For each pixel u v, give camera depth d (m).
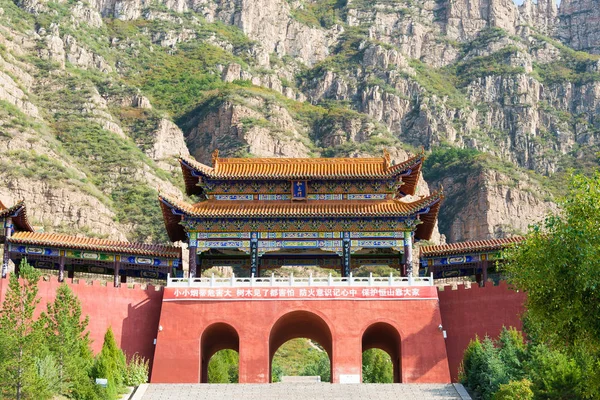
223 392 59.88
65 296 59.34
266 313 67.75
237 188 75.62
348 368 66.12
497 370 57.53
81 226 154.88
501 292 68.62
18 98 176.75
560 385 53.72
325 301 68.19
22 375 51.94
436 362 66.12
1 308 65.94
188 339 67.06
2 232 69.69
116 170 177.12
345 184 75.81
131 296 70.12
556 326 45.56
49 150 167.25
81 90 194.00
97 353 67.00
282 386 61.41
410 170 75.62
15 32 199.38
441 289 73.25
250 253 73.06
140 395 59.31
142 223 165.50
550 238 47.12
